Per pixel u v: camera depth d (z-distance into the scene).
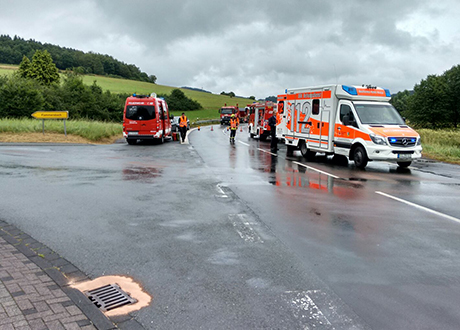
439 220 6.96
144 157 16.23
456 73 68.62
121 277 4.38
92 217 6.77
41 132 23.42
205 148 21.39
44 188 9.17
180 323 3.42
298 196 8.86
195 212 7.22
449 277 4.50
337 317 3.55
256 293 4.02
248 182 10.59
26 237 5.61
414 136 13.81
